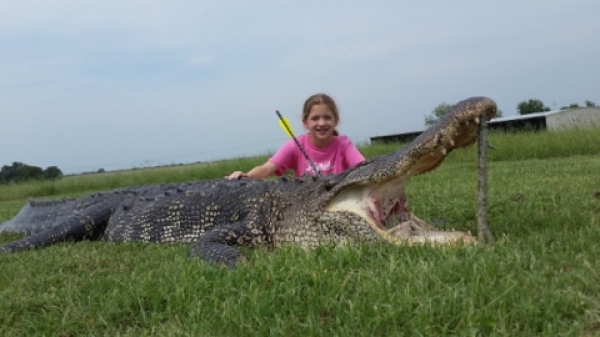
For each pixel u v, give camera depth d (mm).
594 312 1087
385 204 1939
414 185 4195
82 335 1284
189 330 1210
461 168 5953
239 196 2406
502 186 3400
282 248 1871
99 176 11188
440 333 1085
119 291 1500
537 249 1546
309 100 2779
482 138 1646
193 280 1511
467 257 1455
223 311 1270
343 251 1625
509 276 1264
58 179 11414
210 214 2477
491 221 2105
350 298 1291
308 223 2049
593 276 1265
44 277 1786
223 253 1904
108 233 2824
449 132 1591
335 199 1982
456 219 2422
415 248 1615
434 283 1306
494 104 1614
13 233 3604
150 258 2043
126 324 1337
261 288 1395
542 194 2699
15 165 14891
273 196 2262
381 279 1355
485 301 1180
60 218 3309
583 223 1912
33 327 1328
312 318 1195
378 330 1119
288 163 2893
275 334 1145
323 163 2840
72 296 1510
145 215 2682
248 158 9570
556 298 1139
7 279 1804
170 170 10492
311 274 1427
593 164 4680
